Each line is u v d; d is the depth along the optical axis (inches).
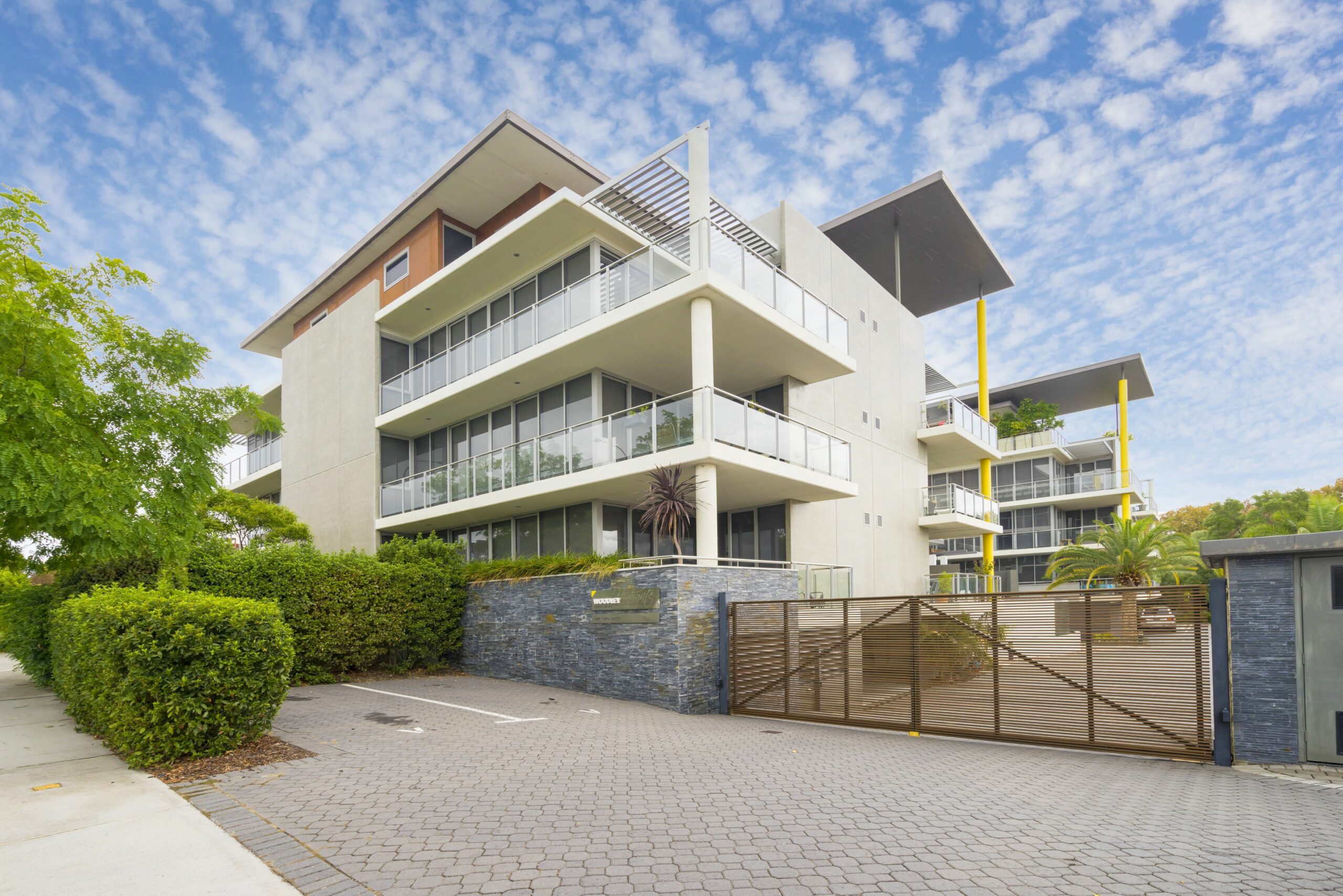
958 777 265.6
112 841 182.5
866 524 813.2
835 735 361.4
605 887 155.1
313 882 156.7
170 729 265.6
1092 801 229.3
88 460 337.1
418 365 783.1
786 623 426.0
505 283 719.1
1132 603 314.5
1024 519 1604.3
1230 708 285.4
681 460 493.4
